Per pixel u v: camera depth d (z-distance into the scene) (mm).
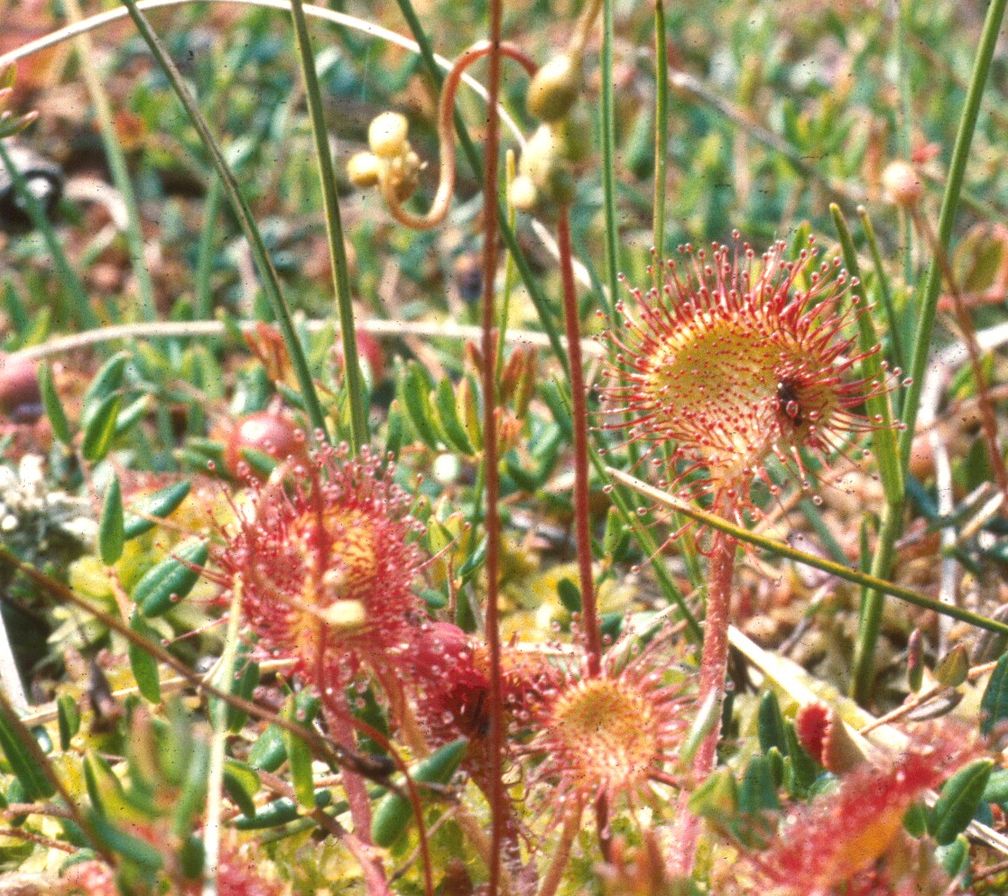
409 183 106
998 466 115
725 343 119
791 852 103
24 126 134
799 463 120
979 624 123
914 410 140
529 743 122
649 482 151
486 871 121
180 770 96
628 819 121
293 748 114
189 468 169
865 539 145
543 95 99
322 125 127
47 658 146
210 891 104
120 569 147
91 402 153
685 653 137
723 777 104
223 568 117
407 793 109
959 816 113
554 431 160
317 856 122
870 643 146
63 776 127
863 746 116
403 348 197
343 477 118
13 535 151
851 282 125
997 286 187
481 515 151
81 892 116
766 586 158
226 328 175
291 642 114
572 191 100
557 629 136
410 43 141
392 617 115
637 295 122
